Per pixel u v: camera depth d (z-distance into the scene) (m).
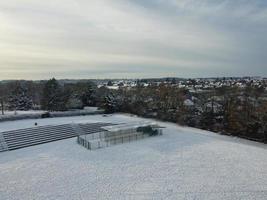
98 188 28.09
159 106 81.25
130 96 93.00
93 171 32.97
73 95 90.88
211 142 47.16
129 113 82.00
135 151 41.50
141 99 88.44
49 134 51.06
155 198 25.78
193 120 65.44
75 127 56.59
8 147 43.12
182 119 66.44
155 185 28.72
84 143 44.97
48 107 83.56
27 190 27.78
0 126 53.69
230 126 57.91
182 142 47.00
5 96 94.56
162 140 48.53
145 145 45.09
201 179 30.23
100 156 39.06
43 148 43.66
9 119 61.75
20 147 44.03
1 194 26.94
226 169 33.34
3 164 35.72
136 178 30.67
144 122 58.00
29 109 88.81
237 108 63.50
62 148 43.59
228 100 68.94
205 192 26.97
